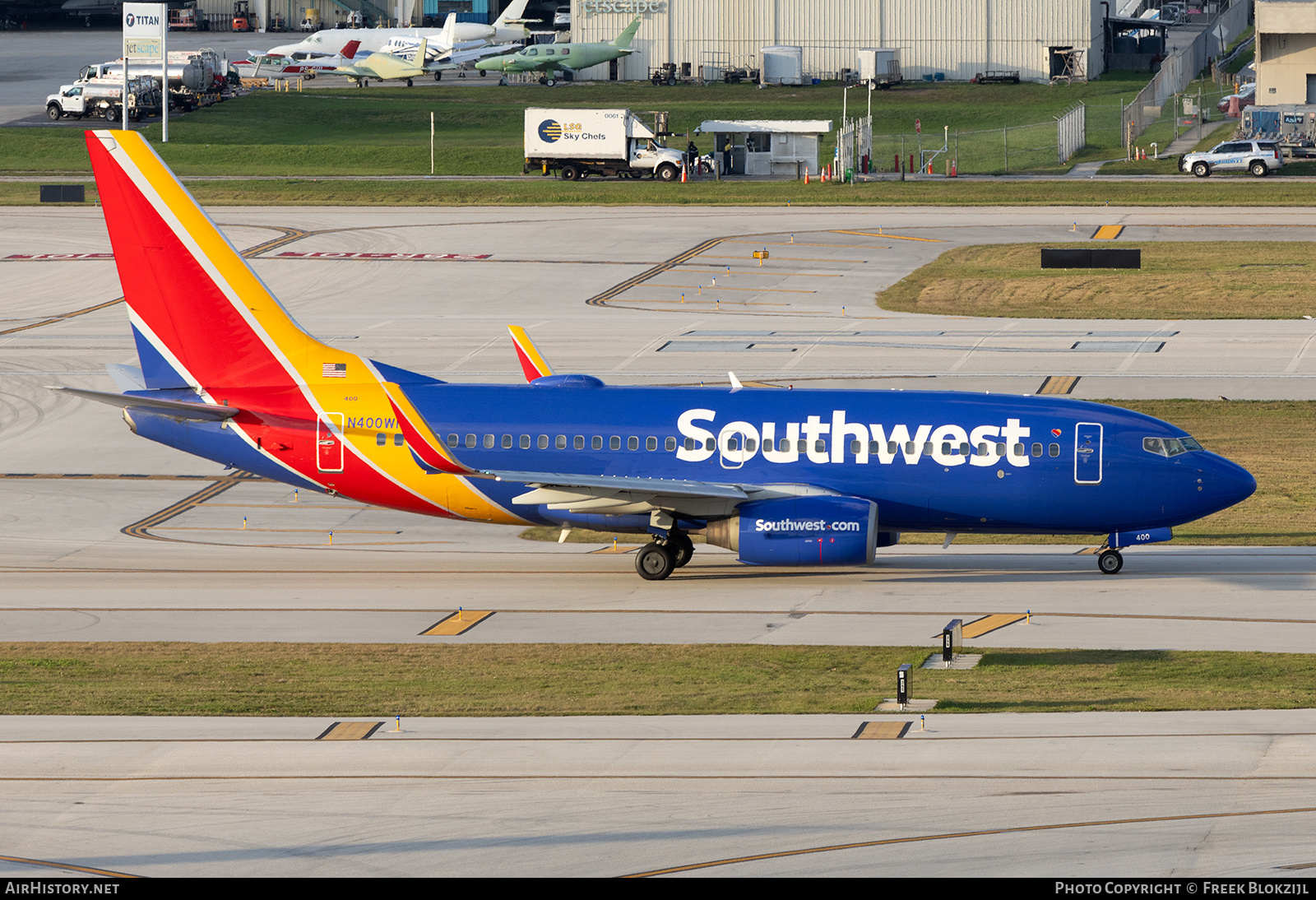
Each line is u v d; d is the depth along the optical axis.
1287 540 178.00
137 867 81.62
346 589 159.88
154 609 151.38
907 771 96.25
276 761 100.50
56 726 109.69
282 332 163.38
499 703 116.38
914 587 157.75
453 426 163.38
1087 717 108.75
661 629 142.38
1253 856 80.38
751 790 93.19
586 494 158.00
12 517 196.12
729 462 161.38
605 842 84.44
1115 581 158.88
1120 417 160.25
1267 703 111.75
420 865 81.50
